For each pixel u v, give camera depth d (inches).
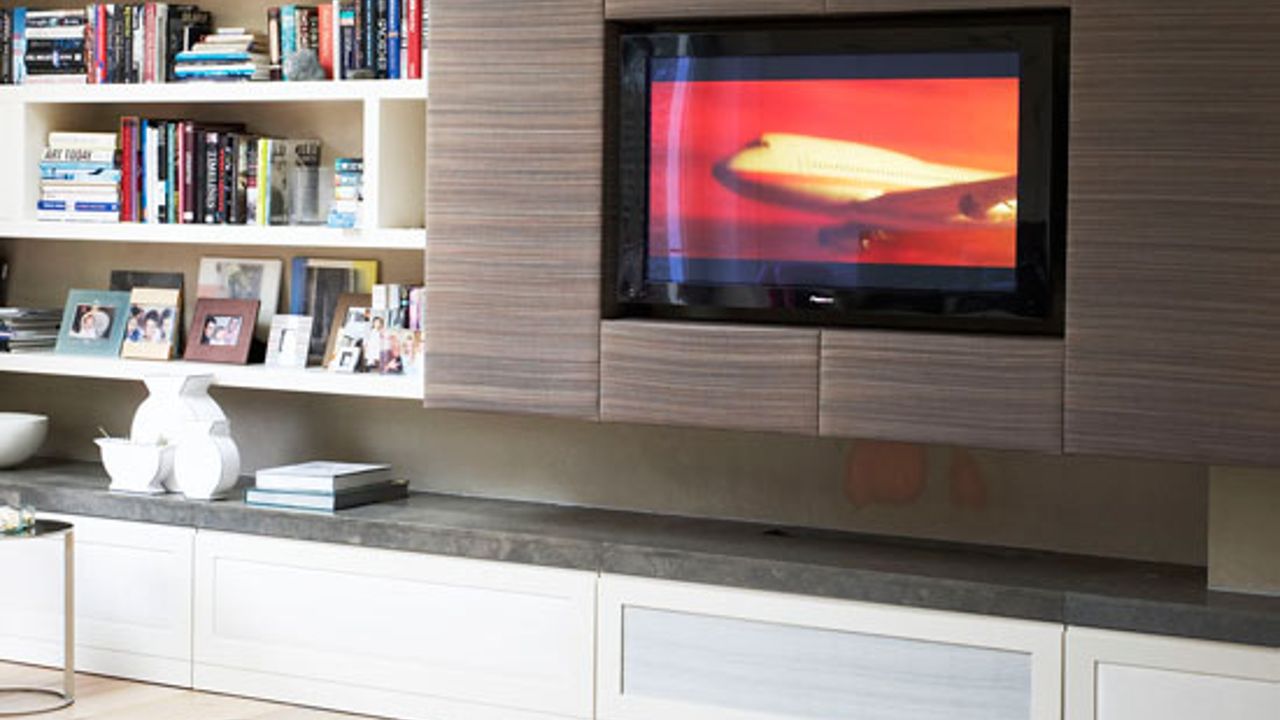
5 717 179.6
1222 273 148.9
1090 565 166.4
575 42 171.5
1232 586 155.5
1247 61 147.2
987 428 157.9
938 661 158.4
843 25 166.1
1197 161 149.1
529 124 173.9
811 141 166.9
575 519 185.9
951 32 160.7
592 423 193.8
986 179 160.6
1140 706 151.3
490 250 176.2
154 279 217.0
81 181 211.0
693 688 168.4
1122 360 152.5
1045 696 154.2
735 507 186.9
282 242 196.5
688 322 171.3
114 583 196.9
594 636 172.2
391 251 203.0
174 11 207.3
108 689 192.1
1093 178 152.6
